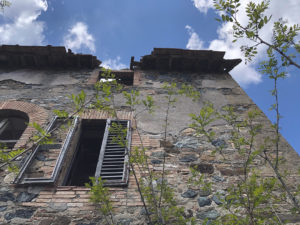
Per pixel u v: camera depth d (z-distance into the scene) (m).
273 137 3.91
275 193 2.89
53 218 2.58
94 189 2.27
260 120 4.34
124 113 4.47
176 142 3.84
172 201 2.38
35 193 2.87
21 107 4.51
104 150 3.63
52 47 5.79
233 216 1.97
